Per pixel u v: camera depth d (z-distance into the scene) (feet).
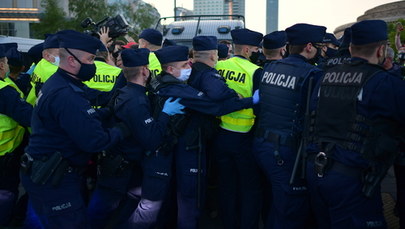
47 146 7.45
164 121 8.80
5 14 153.48
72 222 7.56
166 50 9.24
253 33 10.09
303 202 8.46
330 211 7.06
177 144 9.25
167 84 9.06
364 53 6.83
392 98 6.26
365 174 6.48
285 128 8.46
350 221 6.64
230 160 10.07
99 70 11.49
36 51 12.35
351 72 6.82
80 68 7.57
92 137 7.41
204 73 9.32
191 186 9.16
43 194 7.46
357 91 6.53
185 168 9.17
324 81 7.40
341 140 6.72
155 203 9.12
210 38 9.57
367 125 6.43
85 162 8.00
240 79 9.87
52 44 10.55
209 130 9.41
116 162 8.90
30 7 155.22
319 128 7.21
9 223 10.81
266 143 8.70
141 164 9.30
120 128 8.41
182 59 9.29
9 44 11.82
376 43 6.70
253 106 9.25
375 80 6.39
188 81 9.60
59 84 7.44
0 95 9.42
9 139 9.87
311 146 7.41
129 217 9.75
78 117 7.29
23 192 13.97
